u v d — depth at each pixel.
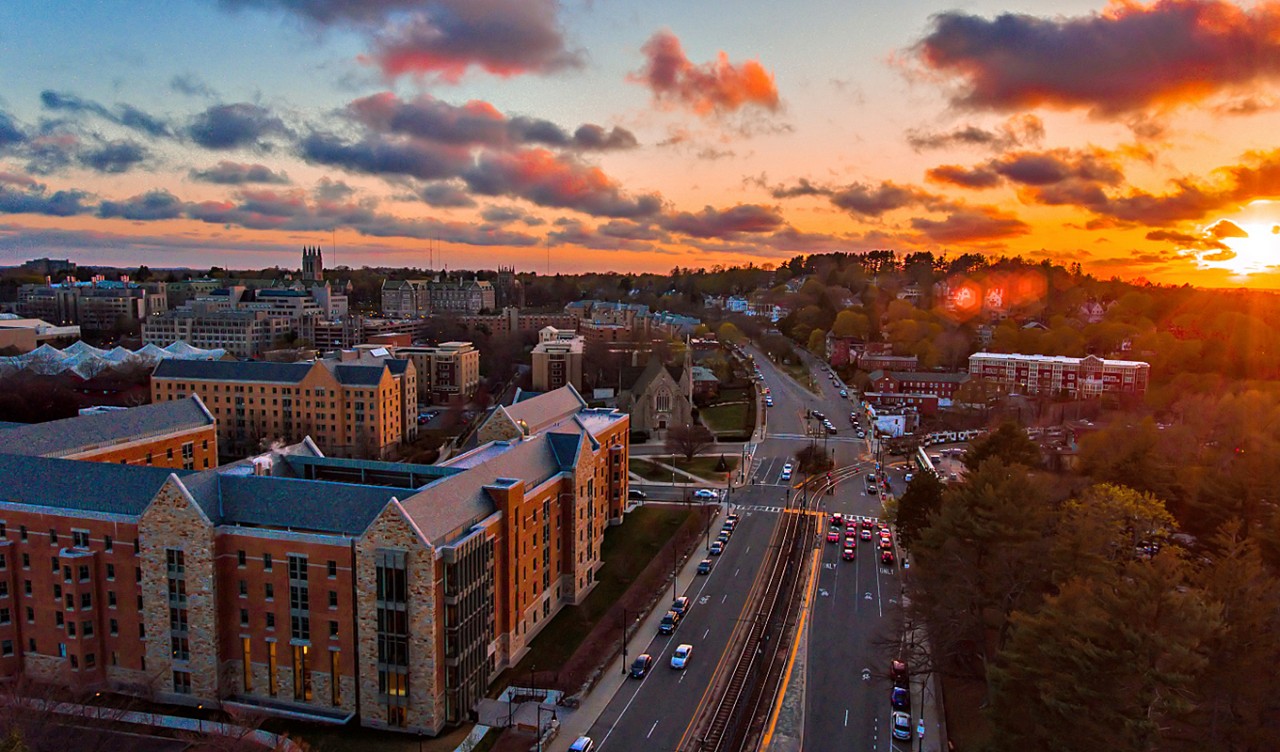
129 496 101.69
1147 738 64.81
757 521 173.38
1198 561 116.94
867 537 161.75
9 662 103.69
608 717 96.69
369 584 92.00
